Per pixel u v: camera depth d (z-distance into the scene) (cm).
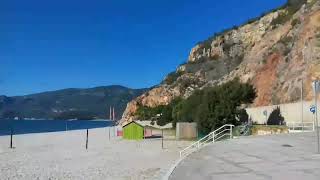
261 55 8625
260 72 8000
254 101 7462
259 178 1427
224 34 17700
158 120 12538
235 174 1531
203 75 16575
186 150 3662
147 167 3050
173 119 9894
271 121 6028
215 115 6050
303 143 2638
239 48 16400
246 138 3200
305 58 6594
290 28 8519
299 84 6231
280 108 5819
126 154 4397
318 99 5116
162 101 16650
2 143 6519
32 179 2606
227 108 6094
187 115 7794
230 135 3728
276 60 7719
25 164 3522
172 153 4328
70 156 4266
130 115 17500
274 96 6931
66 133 10250
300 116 5272
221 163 1841
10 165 3447
